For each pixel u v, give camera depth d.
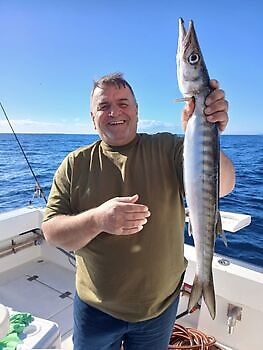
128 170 1.60
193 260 2.56
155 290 1.59
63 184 1.72
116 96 1.59
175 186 1.61
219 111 1.30
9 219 3.27
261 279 2.25
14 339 1.64
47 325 1.83
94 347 1.72
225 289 2.37
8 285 3.22
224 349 2.37
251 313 2.30
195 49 1.29
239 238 5.45
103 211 1.33
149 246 1.56
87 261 1.67
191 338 2.37
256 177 11.69
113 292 1.60
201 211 1.41
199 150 1.36
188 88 1.32
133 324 1.61
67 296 3.08
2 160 18.36
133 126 1.64
